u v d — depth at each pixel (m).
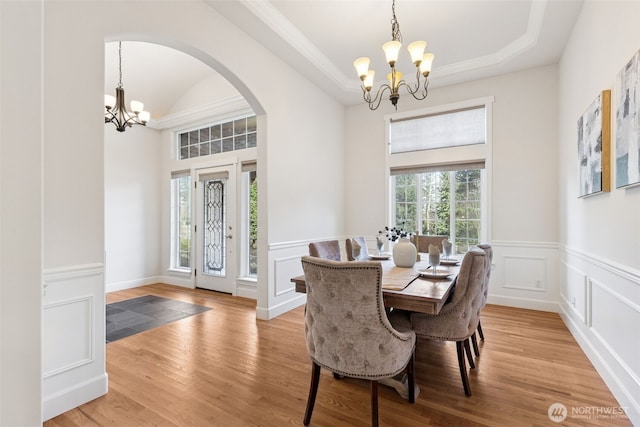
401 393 1.94
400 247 2.63
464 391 1.99
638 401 1.67
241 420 1.74
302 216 3.99
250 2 2.71
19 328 0.45
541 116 3.69
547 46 3.23
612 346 2.03
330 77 4.03
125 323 3.33
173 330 3.12
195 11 2.58
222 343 2.79
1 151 0.43
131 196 5.14
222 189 4.89
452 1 2.73
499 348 2.63
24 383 0.45
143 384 2.10
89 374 1.92
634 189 1.73
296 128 3.87
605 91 2.05
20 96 0.45
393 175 4.64
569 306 3.06
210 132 5.11
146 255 5.34
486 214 4.01
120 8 2.08
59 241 1.79
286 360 2.45
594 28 2.32
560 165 3.45
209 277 4.92
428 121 4.36
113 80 4.47
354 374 1.61
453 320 1.98
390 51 2.36
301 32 3.22
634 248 1.74
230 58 2.91
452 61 3.77
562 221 3.37
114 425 1.70
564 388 2.03
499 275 3.91
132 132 5.17
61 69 1.80
